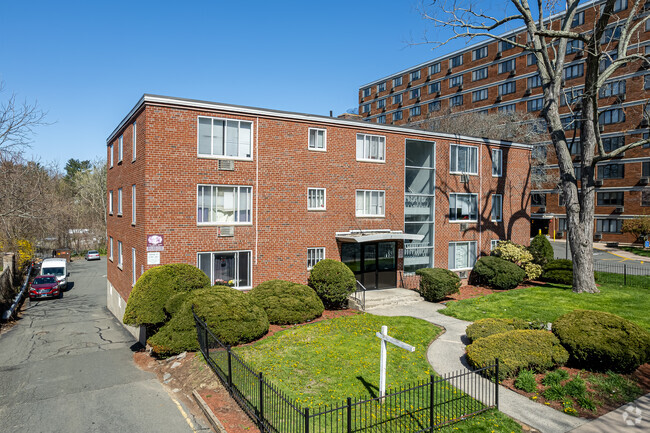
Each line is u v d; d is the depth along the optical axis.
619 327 11.38
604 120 47.38
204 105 16.62
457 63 67.69
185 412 9.91
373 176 21.00
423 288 20.09
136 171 17.27
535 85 56.19
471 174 24.50
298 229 18.88
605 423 8.78
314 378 10.76
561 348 11.23
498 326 13.03
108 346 17.62
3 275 29.33
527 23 20.44
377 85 84.62
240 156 17.56
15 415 10.23
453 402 9.67
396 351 12.73
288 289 16.20
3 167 30.66
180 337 13.11
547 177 48.62
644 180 44.28
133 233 18.02
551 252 25.44
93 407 10.52
